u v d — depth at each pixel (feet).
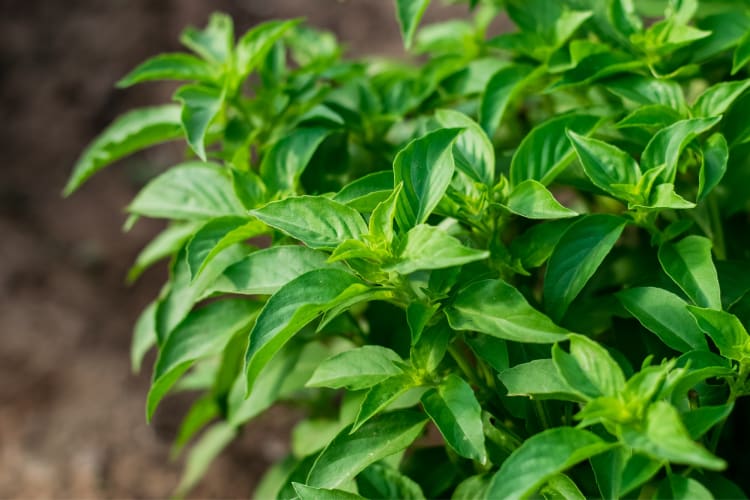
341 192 2.17
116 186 4.43
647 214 2.16
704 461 1.87
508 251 2.20
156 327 2.32
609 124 2.32
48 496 3.25
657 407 1.93
